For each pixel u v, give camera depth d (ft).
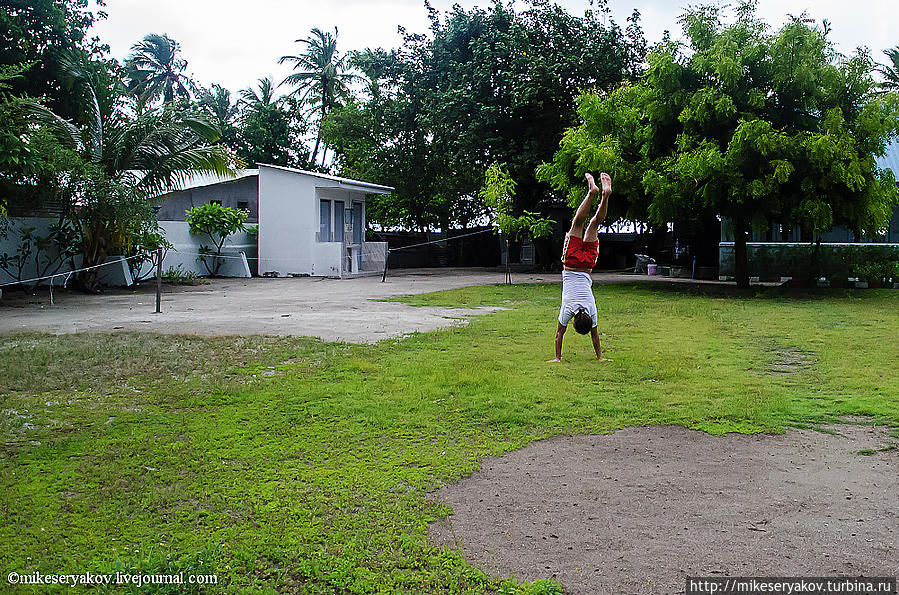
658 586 10.26
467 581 10.33
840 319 37.99
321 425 17.84
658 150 53.88
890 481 14.38
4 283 53.67
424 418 18.49
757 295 50.70
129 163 53.67
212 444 16.21
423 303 46.26
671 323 36.11
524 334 32.48
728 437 17.28
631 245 99.19
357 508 12.84
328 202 77.25
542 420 18.44
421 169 95.20
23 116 46.32
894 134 50.47
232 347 28.32
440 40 83.20
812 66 47.88
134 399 20.29
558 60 74.43
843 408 19.58
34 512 12.46
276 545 11.28
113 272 59.26
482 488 13.97
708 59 48.93
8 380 22.22
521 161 75.61
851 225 51.13
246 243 77.20
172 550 11.10
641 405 19.95
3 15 57.31
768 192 46.91
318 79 126.11
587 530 12.10
